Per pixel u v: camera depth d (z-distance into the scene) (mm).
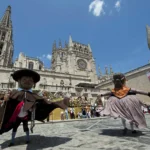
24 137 5875
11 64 71250
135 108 5238
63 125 10500
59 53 83312
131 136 5008
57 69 75812
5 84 41031
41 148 4059
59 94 41219
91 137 5176
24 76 5215
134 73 47906
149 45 20484
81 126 9078
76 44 86812
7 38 73938
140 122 5031
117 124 8992
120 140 4473
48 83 57000
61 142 4672
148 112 23500
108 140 4555
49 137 5652
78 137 5324
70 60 78938
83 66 80500
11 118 4648
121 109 5344
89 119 15953
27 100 4707
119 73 6055
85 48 89062
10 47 74125
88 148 3797
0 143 4965
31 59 68438
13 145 4539
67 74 64312
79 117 22500
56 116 21031
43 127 9773
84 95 47938
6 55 69000
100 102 6934
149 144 3869
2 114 4496
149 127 7059
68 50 83250
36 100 4836
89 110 22906
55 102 4895
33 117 4527
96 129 7160
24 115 4875
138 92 5652
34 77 5391
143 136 4910
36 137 5777
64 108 4727
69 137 5438
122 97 5602
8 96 4695
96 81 79375
